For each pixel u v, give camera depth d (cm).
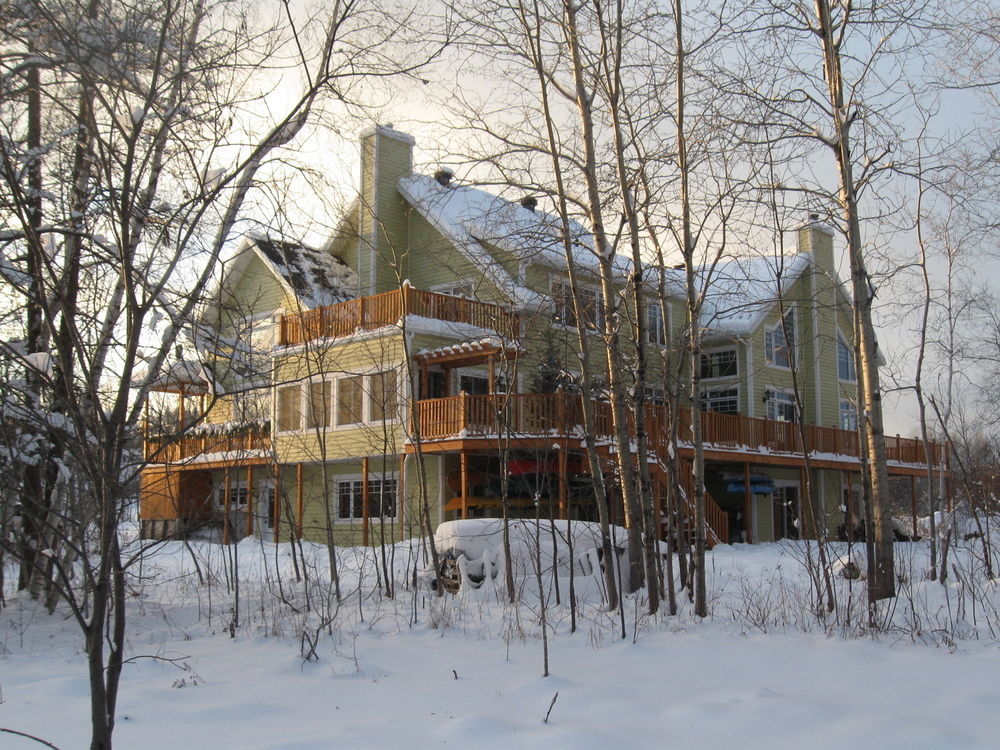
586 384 1134
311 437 2350
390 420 2164
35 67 706
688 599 1136
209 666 850
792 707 636
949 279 1600
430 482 2238
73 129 659
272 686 750
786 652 842
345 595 1349
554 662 834
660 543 1268
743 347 2984
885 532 1118
